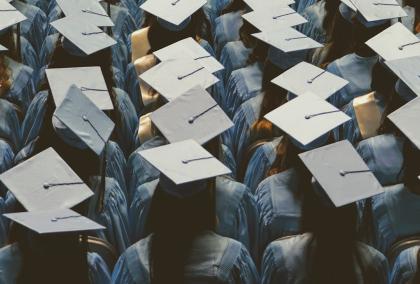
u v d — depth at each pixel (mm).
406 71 5145
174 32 5797
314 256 4219
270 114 4961
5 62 5625
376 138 4871
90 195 4504
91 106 4793
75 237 4098
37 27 6617
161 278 4141
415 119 4828
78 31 5543
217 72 5824
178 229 4172
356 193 4406
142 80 5516
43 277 4098
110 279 4328
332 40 5918
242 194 4543
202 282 4133
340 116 4922
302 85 5262
